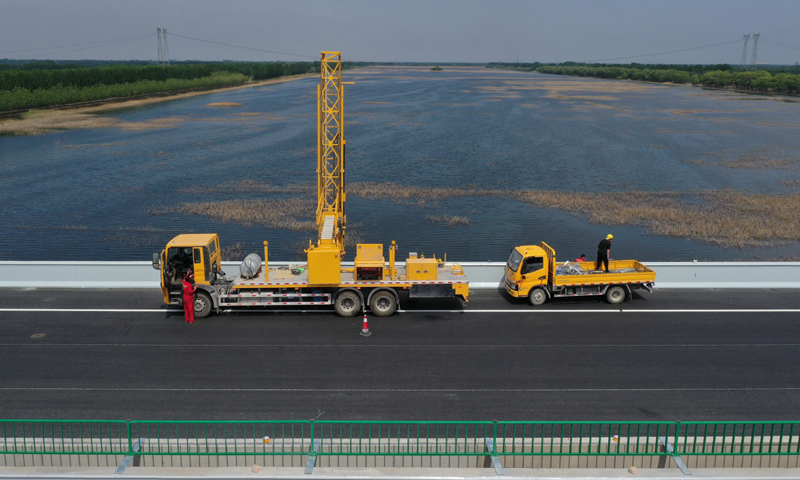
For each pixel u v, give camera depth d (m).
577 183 54.38
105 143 74.31
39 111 107.50
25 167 58.88
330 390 15.41
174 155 66.94
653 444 11.66
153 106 122.00
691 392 15.38
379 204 46.22
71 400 14.81
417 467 11.26
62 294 23.17
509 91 183.12
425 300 22.97
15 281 23.98
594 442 11.70
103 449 11.35
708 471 11.10
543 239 37.25
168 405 14.59
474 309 21.91
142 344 18.42
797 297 23.20
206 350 18.00
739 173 59.28
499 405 14.65
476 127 94.12
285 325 20.20
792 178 56.72
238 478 10.49
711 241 37.00
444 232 38.72
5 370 16.47
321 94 27.08
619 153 70.81
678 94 173.25
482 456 11.51
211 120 99.19
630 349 18.17
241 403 14.70
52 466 11.16
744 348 18.27
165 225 39.88
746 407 14.62
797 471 11.16
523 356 17.62
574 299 23.06
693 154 70.25
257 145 74.56
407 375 16.33
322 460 11.45
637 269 23.72
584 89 194.62
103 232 38.22
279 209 43.56
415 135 84.75
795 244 36.62
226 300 20.94
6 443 11.55
